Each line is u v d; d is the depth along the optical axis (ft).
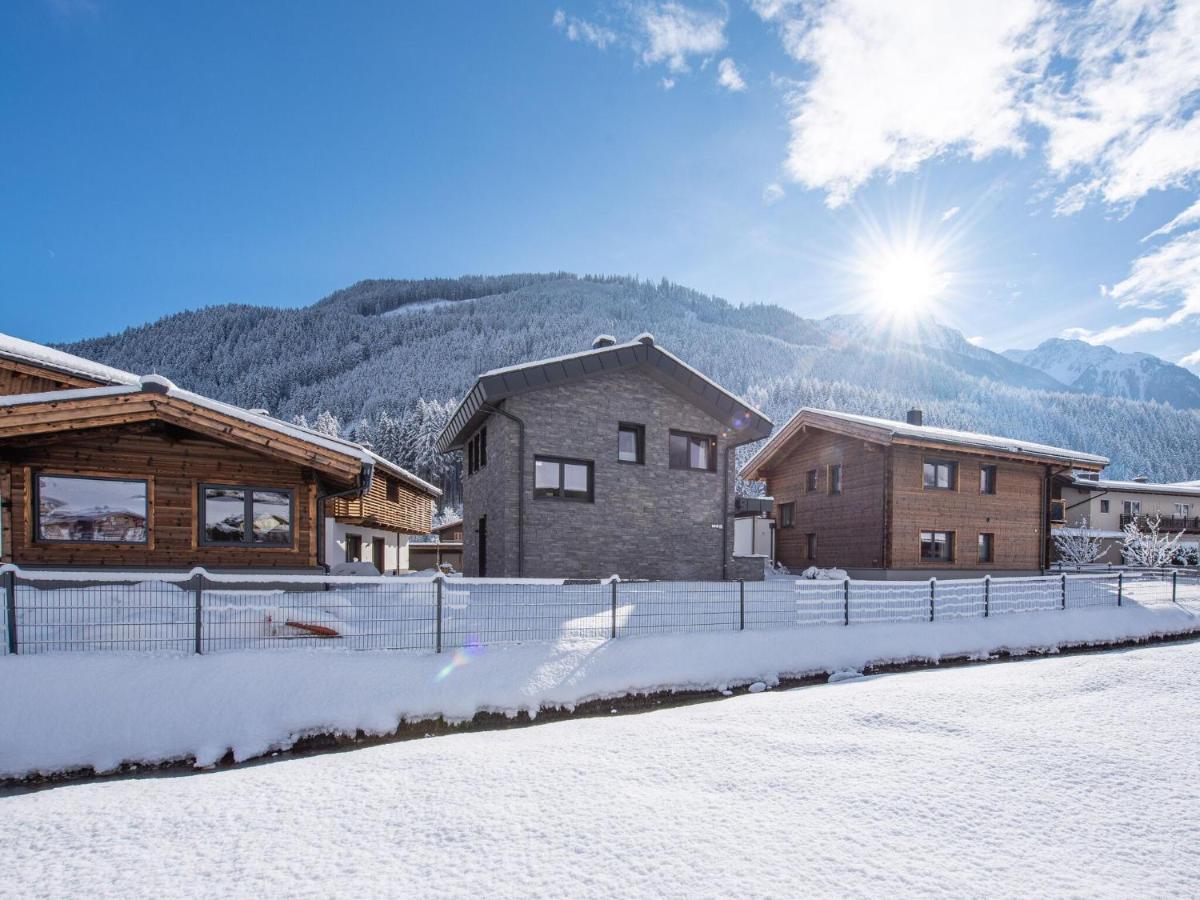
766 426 56.80
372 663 22.63
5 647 20.89
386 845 10.37
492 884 9.05
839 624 33.83
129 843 10.71
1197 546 120.98
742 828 10.76
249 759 19.04
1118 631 40.83
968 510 68.59
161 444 33.65
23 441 31.14
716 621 33.65
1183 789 12.50
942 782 12.87
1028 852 9.92
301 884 9.20
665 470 53.98
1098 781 12.92
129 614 24.64
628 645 27.04
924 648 33.24
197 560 33.81
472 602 31.04
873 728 16.97
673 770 13.79
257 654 21.84
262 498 35.32
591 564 50.31
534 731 19.29
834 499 72.33
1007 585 50.08
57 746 18.01
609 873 9.30
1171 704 19.25
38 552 31.17
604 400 51.88
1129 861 9.65
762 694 24.85
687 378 53.52
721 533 55.93
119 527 32.73
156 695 19.71
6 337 48.57
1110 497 123.54
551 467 50.06
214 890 9.11
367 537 76.84
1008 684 22.06
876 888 8.83
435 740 18.31
